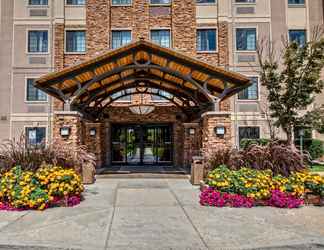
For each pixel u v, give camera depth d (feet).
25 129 61.72
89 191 30.55
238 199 23.89
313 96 56.54
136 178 40.78
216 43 63.26
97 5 63.10
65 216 20.86
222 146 35.22
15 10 63.46
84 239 16.29
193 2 63.46
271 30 63.62
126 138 63.31
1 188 23.59
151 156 63.05
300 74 53.31
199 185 34.37
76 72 35.14
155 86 50.78
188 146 56.24
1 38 62.95
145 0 63.46
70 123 35.99
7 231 17.66
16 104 62.08
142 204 24.66
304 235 17.01
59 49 62.54
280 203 23.65
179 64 35.73
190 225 18.89
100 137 58.59
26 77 62.49
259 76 62.28
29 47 63.21
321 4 64.49
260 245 15.46
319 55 52.26
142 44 34.81
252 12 64.03
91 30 62.59
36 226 18.63
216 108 36.22
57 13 63.16
